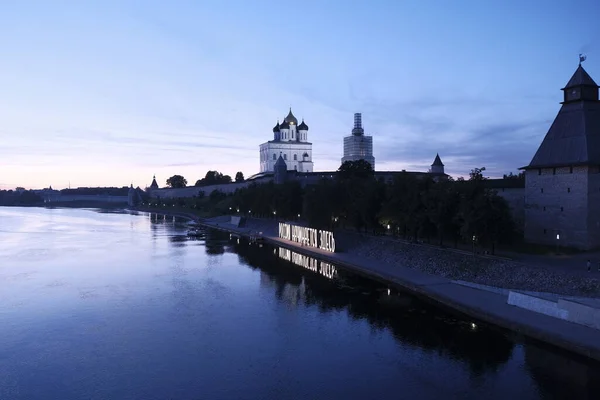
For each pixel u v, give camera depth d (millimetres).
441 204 57812
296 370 31828
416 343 35969
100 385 29922
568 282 40188
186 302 48625
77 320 42688
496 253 53156
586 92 55750
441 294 45875
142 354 34750
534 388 28422
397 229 71500
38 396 28625
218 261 75188
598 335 32125
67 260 76500
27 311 45531
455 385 29234
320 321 41812
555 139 56531
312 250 80625
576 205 52531
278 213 116312
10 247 93812
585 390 28016
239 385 29766
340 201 85875
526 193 58844
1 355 34750
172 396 28453
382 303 46750
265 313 44469
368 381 30078
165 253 84750
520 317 37062
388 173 144125
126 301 49156
